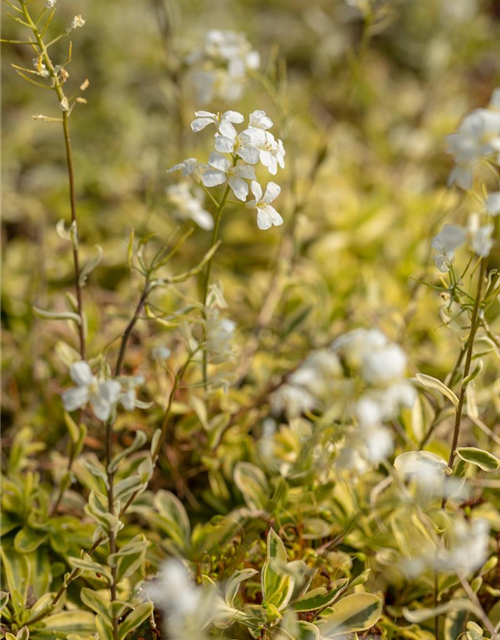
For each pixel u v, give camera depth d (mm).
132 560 604
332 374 559
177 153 821
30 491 674
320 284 775
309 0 1276
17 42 586
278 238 853
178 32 1051
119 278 833
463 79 1182
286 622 583
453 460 602
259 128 600
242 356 753
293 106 1046
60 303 789
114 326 761
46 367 753
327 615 617
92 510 585
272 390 708
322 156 776
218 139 589
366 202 899
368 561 654
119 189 911
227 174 594
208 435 688
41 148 970
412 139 987
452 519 572
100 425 710
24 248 837
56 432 732
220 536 658
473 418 648
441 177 996
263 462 692
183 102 821
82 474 690
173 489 710
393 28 1250
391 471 588
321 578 639
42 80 1018
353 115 1101
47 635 630
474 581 627
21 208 870
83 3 1097
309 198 863
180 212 718
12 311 793
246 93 993
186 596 565
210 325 604
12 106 1018
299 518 654
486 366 746
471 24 1185
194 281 802
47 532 668
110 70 1051
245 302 806
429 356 761
